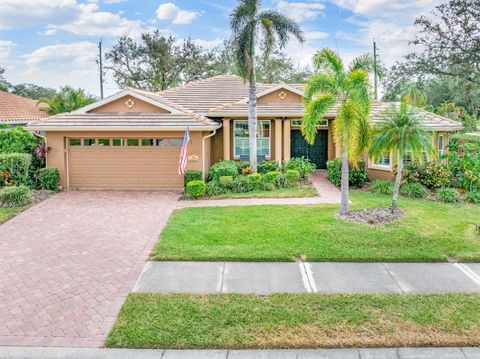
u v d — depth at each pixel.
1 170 17.77
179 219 13.20
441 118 19.95
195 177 18.02
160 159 18.66
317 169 23.42
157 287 8.34
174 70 46.56
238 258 9.80
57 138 18.52
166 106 19.33
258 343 6.29
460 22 33.81
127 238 11.59
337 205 14.66
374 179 19.39
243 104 22.06
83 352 6.20
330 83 12.47
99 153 18.69
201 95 24.41
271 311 7.21
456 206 14.95
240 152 22.84
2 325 6.95
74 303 7.71
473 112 40.66
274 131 22.44
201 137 18.48
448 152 19.12
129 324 6.85
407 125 12.48
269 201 15.77
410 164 17.80
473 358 5.97
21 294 8.12
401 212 13.41
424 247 10.43
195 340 6.38
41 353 6.19
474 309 7.25
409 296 7.79
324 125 22.94
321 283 8.46
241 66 18.69
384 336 6.43
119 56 45.53
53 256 10.24
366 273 8.98
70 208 15.12
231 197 16.67
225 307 7.37
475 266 9.40
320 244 10.58
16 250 10.71
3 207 15.12
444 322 6.80
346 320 6.89
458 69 35.31
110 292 8.16
